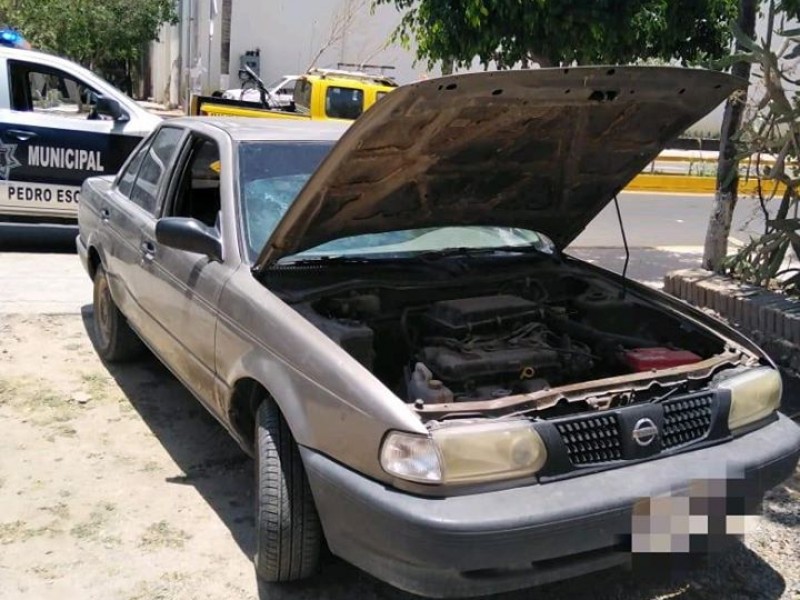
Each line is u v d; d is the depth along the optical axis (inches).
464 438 106.6
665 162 761.6
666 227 494.6
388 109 114.1
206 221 179.3
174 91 1019.3
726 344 143.6
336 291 143.6
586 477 111.8
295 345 123.4
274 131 172.6
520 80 117.6
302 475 124.2
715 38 323.6
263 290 136.8
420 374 126.7
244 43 890.1
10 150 317.7
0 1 816.9
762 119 245.8
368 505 108.1
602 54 285.7
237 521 148.4
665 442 119.3
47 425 181.6
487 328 144.3
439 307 146.3
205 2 882.8
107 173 332.2
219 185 169.8
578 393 117.1
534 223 169.6
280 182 159.8
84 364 217.9
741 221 515.2
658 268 368.8
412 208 149.3
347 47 908.6
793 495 162.6
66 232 371.6
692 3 302.7
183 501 154.2
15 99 327.0
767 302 234.1
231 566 135.3
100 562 134.7
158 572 133.0
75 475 161.3
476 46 276.2
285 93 744.3
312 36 903.7
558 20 268.2
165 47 1083.9
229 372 139.7
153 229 177.0
